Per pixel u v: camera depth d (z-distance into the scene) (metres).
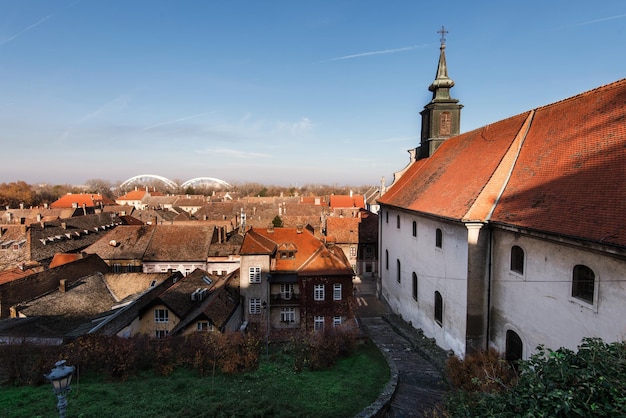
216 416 11.52
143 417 11.47
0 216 76.12
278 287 30.25
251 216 78.44
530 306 14.44
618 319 10.47
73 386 14.17
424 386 16.36
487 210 17.12
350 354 20.48
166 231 46.91
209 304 25.05
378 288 37.22
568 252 12.40
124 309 23.61
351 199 98.44
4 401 12.62
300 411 12.54
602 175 12.57
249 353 17.50
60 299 25.67
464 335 17.83
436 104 29.88
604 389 5.69
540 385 6.05
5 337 18.80
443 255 20.45
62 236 49.28
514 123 20.38
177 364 16.83
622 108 13.87
